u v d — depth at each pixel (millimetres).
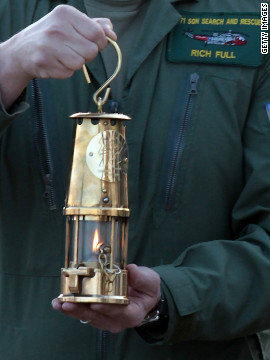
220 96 4629
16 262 4598
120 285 3744
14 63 4043
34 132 4566
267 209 4566
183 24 4699
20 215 4582
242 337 4645
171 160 4574
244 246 4457
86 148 3791
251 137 4688
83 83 4617
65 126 4590
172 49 4660
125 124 4594
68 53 3908
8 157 4590
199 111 4609
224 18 4695
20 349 4531
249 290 4414
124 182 3834
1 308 4605
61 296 3727
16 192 4578
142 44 4613
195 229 4617
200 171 4602
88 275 3676
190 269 4363
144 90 4609
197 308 4273
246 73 4656
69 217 3818
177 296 4238
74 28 3912
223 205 4672
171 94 4629
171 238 4602
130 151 4570
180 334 4324
